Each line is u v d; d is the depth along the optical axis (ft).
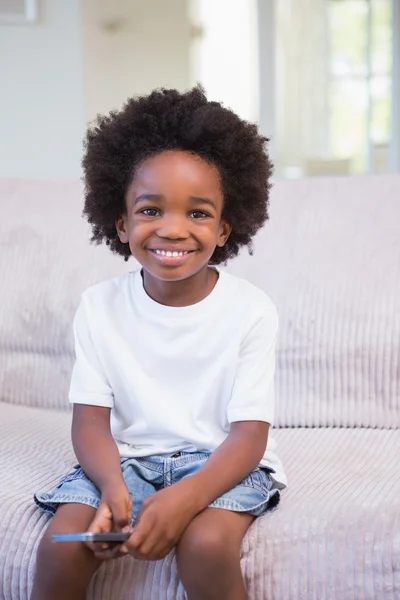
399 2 16.98
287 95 18.35
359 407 5.64
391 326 5.60
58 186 6.66
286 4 18.01
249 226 4.54
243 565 3.87
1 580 4.01
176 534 3.63
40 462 4.78
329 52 18.15
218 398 4.30
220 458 3.95
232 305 4.35
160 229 4.00
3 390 6.20
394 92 17.19
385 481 4.41
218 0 20.08
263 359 4.29
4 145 14.03
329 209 6.07
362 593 3.83
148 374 4.33
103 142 4.40
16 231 6.41
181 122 4.15
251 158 4.38
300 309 5.75
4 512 4.09
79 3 13.73
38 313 6.14
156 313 4.33
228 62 20.31
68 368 6.08
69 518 3.80
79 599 3.76
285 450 5.10
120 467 4.02
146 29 16.10
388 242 5.86
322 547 3.87
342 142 18.43
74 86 13.96
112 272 6.12
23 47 13.79
